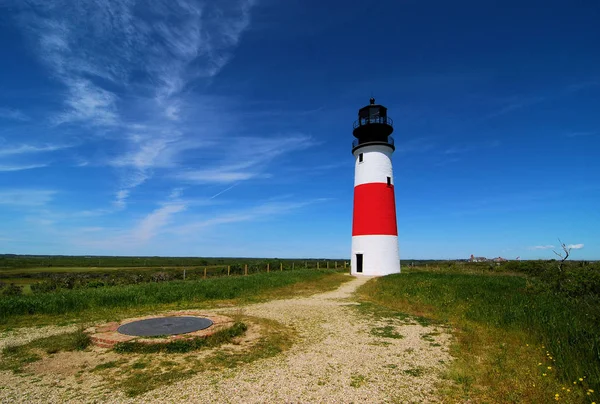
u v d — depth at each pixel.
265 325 10.74
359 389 6.13
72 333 9.64
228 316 11.27
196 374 6.77
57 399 5.73
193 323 9.95
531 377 6.36
